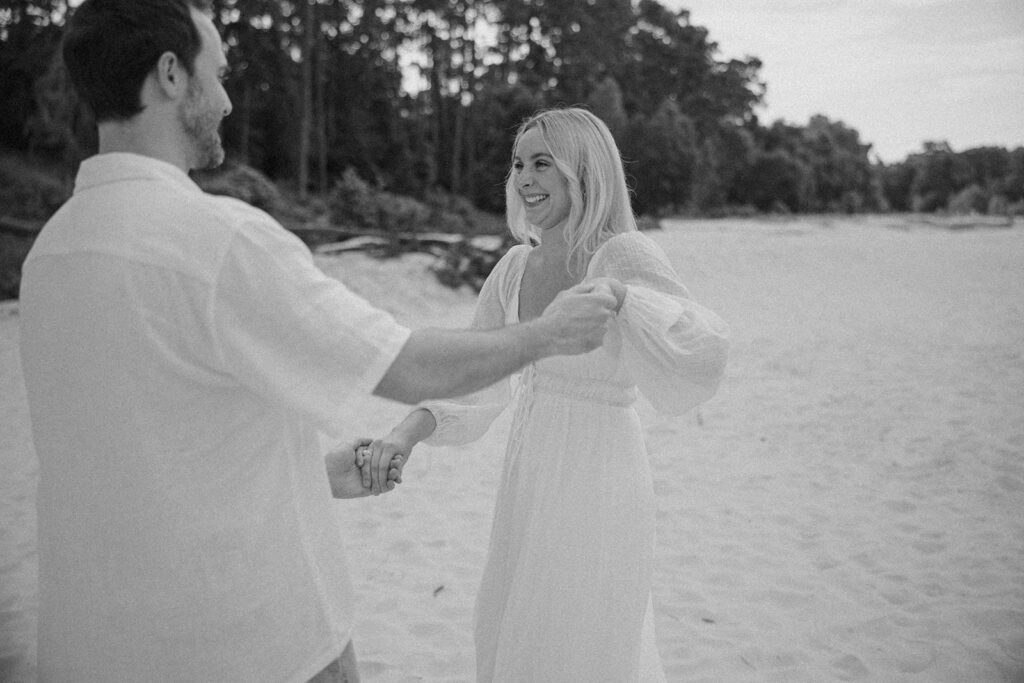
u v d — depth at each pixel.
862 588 3.48
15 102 25.45
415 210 18.97
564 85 48.03
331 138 39.81
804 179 60.47
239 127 35.50
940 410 6.45
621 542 1.85
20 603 3.35
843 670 2.86
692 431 6.06
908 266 19.34
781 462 5.30
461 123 43.78
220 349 1.12
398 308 12.63
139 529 1.15
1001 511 4.33
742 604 3.36
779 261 19.33
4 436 5.80
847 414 6.44
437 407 2.00
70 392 1.16
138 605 1.17
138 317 1.12
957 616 3.21
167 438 1.15
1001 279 16.72
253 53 34.31
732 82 65.56
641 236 1.89
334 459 1.83
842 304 13.54
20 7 26.77
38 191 16.08
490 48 48.19
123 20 1.17
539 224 2.01
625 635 1.85
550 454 1.89
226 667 1.20
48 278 1.18
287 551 1.23
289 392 1.13
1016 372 7.74
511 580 1.97
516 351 1.27
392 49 45.09
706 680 2.79
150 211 1.14
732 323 11.59
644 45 62.94
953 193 73.75
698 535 4.10
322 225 17.09
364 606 3.35
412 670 2.86
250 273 1.13
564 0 47.22
